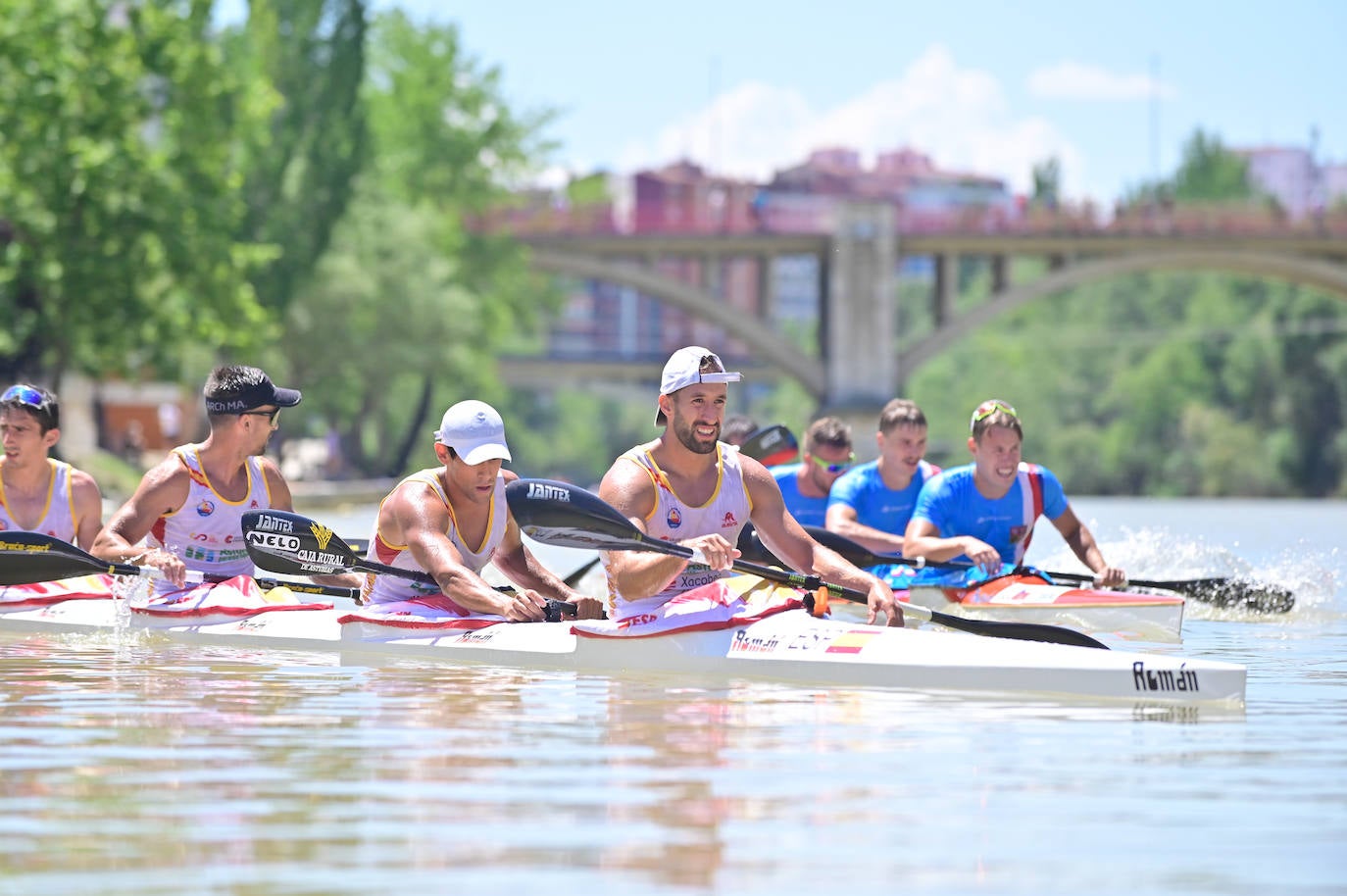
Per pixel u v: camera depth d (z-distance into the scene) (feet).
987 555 90.84
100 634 87.97
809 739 52.03
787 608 71.72
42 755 48.98
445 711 58.44
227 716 57.06
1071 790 43.83
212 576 88.22
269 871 35.14
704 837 38.27
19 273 306.96
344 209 457.68
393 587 80.84
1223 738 52.70
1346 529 318.65
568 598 81.30
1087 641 69.46
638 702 60.80
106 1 314.14
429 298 517.14
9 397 92.63
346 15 456.04
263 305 439.63
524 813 40.81
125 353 322.55
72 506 94.99
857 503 104.53
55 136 305.73
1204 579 101.65
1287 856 36.73
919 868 35.55
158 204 311.88
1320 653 81.61
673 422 69.92
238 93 417.90
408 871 35.14
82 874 34.81
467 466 76.54
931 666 65.10
